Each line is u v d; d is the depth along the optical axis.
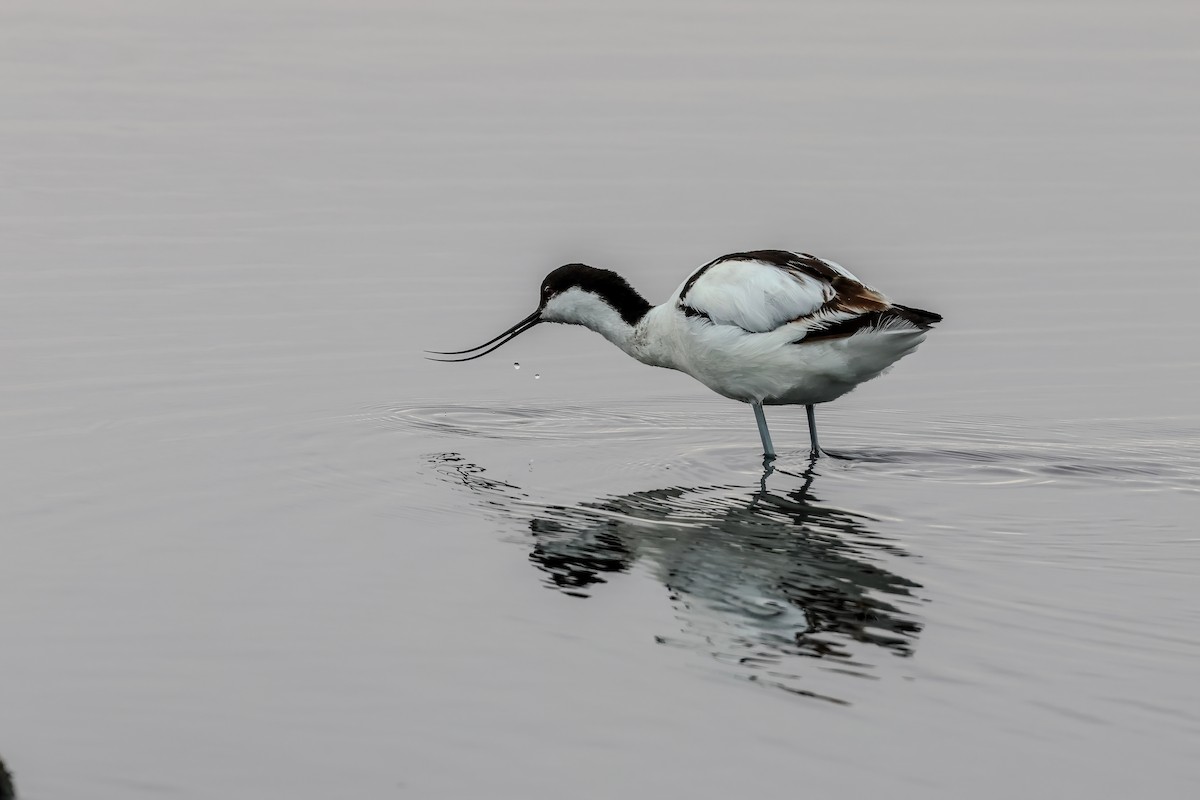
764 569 10.51
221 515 11.59
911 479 12.75
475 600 9.93
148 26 32.69
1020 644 9.16
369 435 13.91
